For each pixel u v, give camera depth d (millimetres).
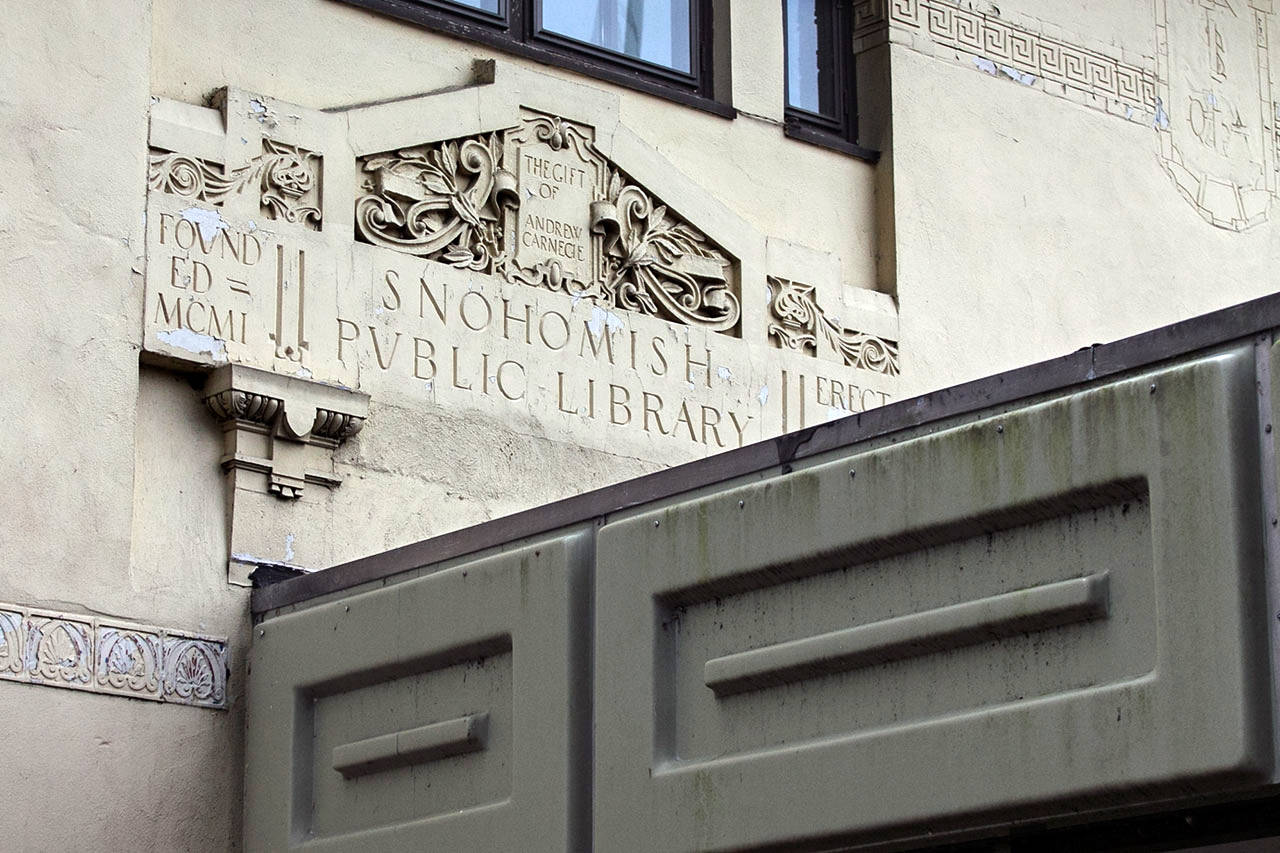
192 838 10477
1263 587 7094
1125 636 7410
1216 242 15898
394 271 11719
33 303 10469
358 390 11383
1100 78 15469
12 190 10508
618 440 12367
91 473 10500
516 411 12008
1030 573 7734
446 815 9516
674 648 8875
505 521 9672
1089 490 7539
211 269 11086
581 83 12812
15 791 9969
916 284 13977
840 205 13945
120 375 10688
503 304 12086
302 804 10297
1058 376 7770
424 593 9812
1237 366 7254
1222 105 16250
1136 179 15477
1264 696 7012
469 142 12172
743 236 13164
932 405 8148
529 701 9211
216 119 11305
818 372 13336
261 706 10594
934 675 7957
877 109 14234
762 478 8711
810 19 14352
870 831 7977
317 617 10375
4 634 10062
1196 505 7223
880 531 8141
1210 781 7062
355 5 12055
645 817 8695
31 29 10734
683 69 13555
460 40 12414
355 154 11711
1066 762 7422
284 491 11109
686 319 12867
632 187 12781
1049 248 14797
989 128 14672
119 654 10430
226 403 10953
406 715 9898
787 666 8367
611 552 9070
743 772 8414
